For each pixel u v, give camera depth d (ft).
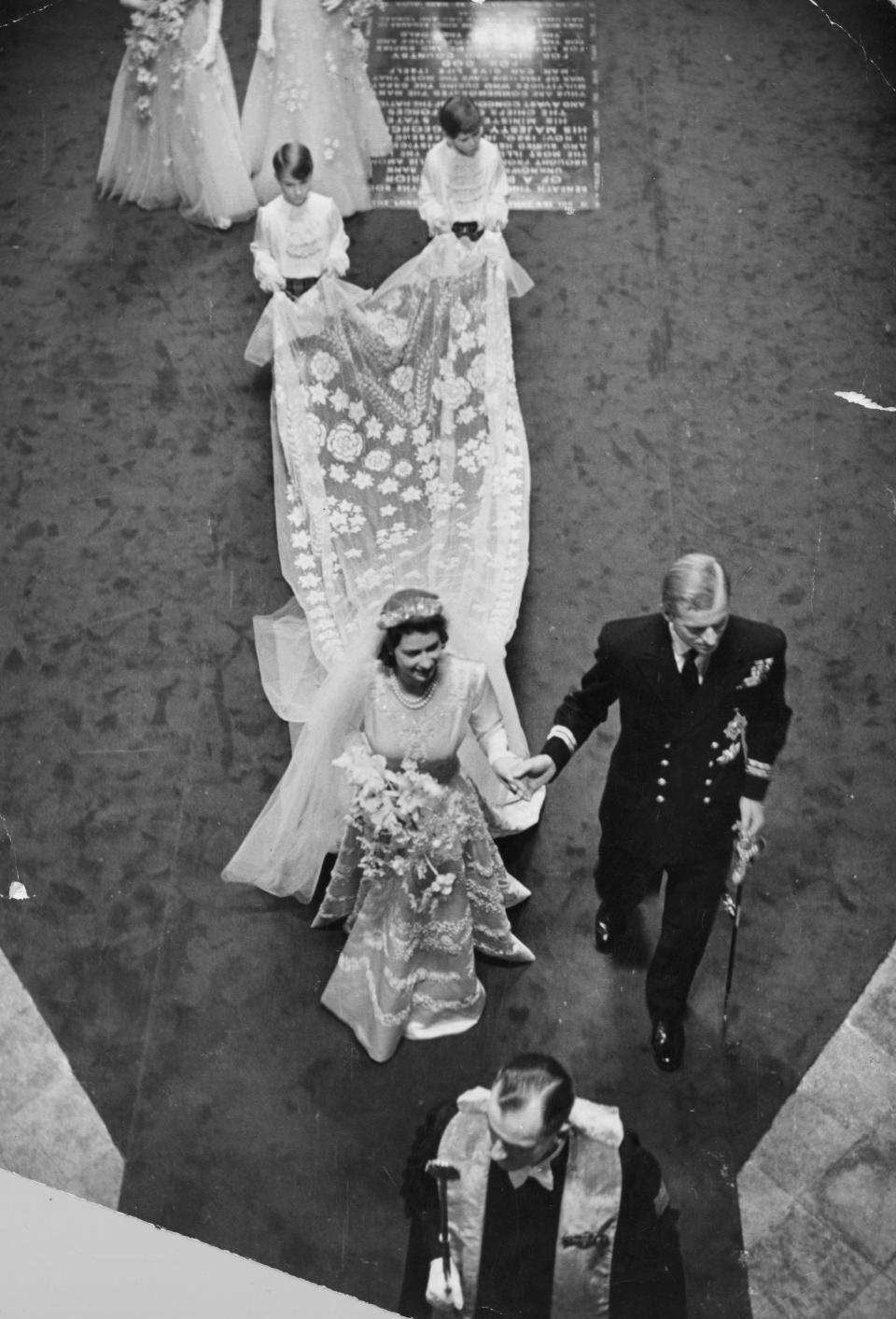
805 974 16.30
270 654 18.48
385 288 20.67
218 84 22.50
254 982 16.31
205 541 19.65
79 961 16.52
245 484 20.17
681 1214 14.89
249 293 22.27
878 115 24.35
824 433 20.49
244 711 18.21
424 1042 15.93
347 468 19.33
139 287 22.35
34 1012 16.19
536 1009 16.11
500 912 16.03
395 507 19.02
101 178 23.57
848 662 18.45
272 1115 15.52
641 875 16.25
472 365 20.01
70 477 20.29
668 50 25.14
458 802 15.30
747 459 20.24
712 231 22.80
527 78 24.71
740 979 16.28
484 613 18.26
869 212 23.03
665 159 23.71
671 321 21.68
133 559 19.52
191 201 23.18
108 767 17.84
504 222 22.13
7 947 16.61
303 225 21.30
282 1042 15.94
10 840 17.33
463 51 24.95
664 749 14.97
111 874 17.08
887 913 16.69
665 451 20.31
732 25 25.59
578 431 20.49
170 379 21.27
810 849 17.10
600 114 24.26
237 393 21.09
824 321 21.70
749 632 14.46
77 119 24.53
